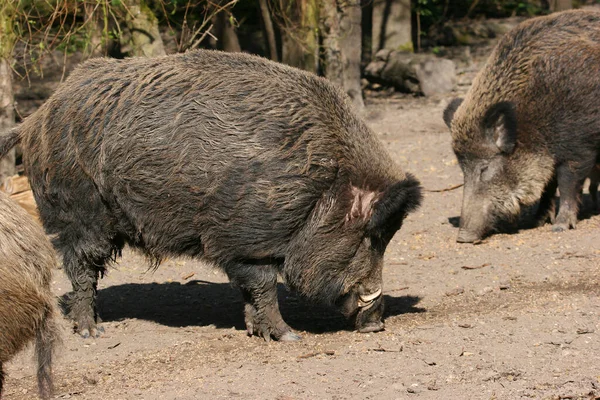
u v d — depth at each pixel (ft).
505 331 33.94
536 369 29.96
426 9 128.77
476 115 52.11
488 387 28.43
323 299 34.78
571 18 53.21
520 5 140.36
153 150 33.47
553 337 32.94
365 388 28.63
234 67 34.58
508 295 40.52
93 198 35.42
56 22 81.82
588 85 51.06
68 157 35.17
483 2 142.61
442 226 55.47
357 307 34.99
